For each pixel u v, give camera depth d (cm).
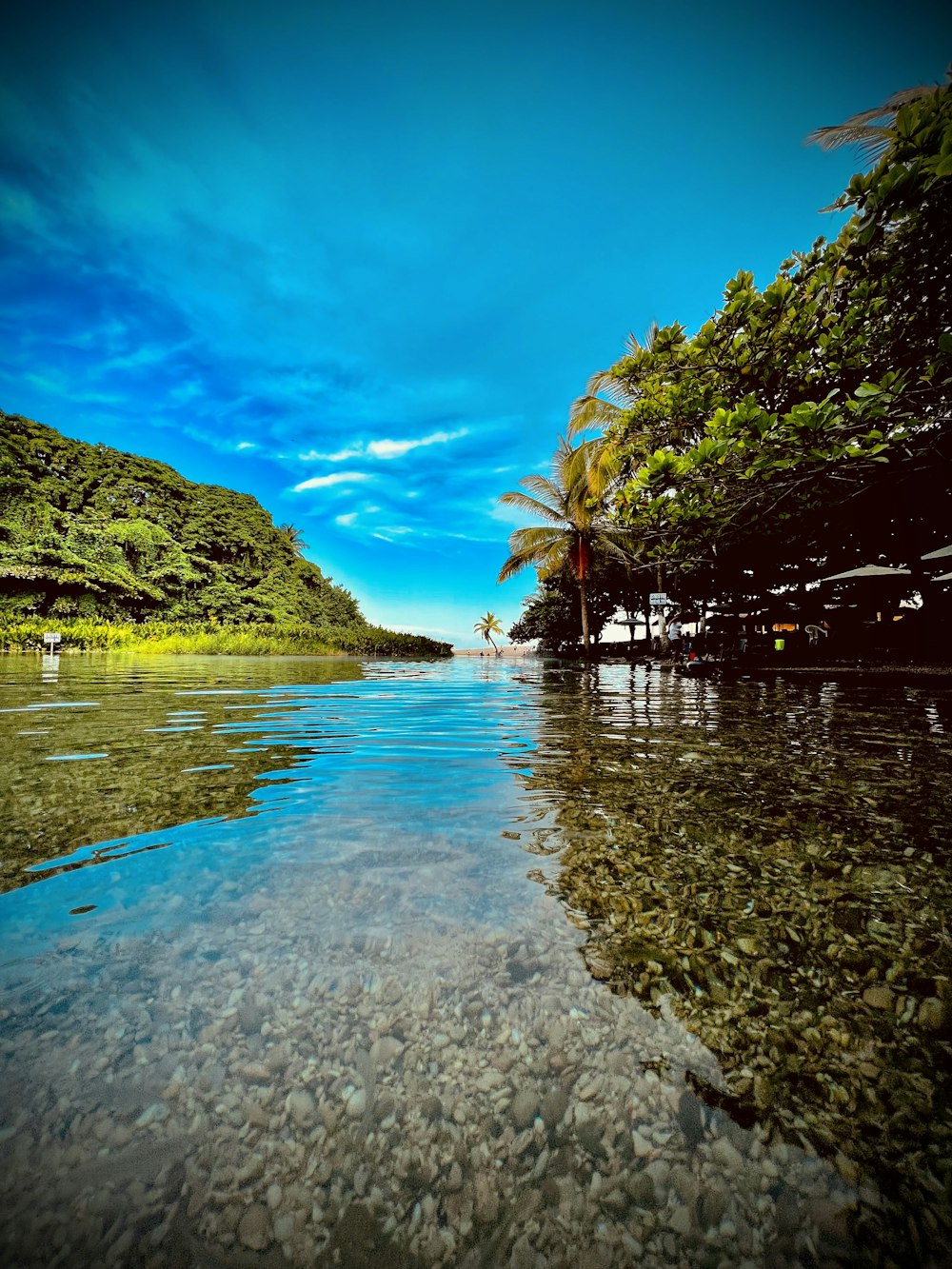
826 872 172
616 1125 85
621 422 798
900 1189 76
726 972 121
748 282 586
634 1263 68
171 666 1485
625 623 2764
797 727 459
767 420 488
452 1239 70
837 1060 97
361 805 238
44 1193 74
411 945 129
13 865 169
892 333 571
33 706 583
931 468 636
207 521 4241
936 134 405
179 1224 71
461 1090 90
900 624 1562
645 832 207
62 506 3509
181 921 138
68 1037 98
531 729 455
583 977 119
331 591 4950
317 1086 90
